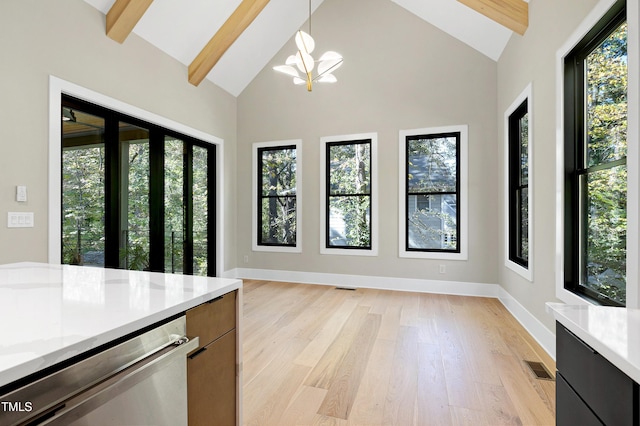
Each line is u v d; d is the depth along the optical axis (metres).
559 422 1.01
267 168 5.06
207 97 4.45
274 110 4.95
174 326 0.92
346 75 4.59
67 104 2.75
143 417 0.79
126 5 2.88
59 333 0.69
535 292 2.69
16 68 2.32
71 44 2.69
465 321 3.10
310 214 4.75
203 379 1.05
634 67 1.46
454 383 1.97
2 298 0.96
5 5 2.26
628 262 1.50
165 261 3.83
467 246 4.07
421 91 4.26
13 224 2.31
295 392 1.88
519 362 2.25
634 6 1.46
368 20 4.50
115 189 3.16
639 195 1.44
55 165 2.55
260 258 5.02
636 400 0.67
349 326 2.96
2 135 2.25
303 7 4.52
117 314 0.82
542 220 2.55
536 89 2.68
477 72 4.05
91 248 2.94
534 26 2.72
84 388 0.67
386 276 4.39
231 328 1.21
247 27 4.18
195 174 4.36
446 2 3.68
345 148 4.65
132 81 3.27
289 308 3.52
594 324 0.90
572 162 2.15
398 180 4.34
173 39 3.65
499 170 3.89
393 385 1.95
